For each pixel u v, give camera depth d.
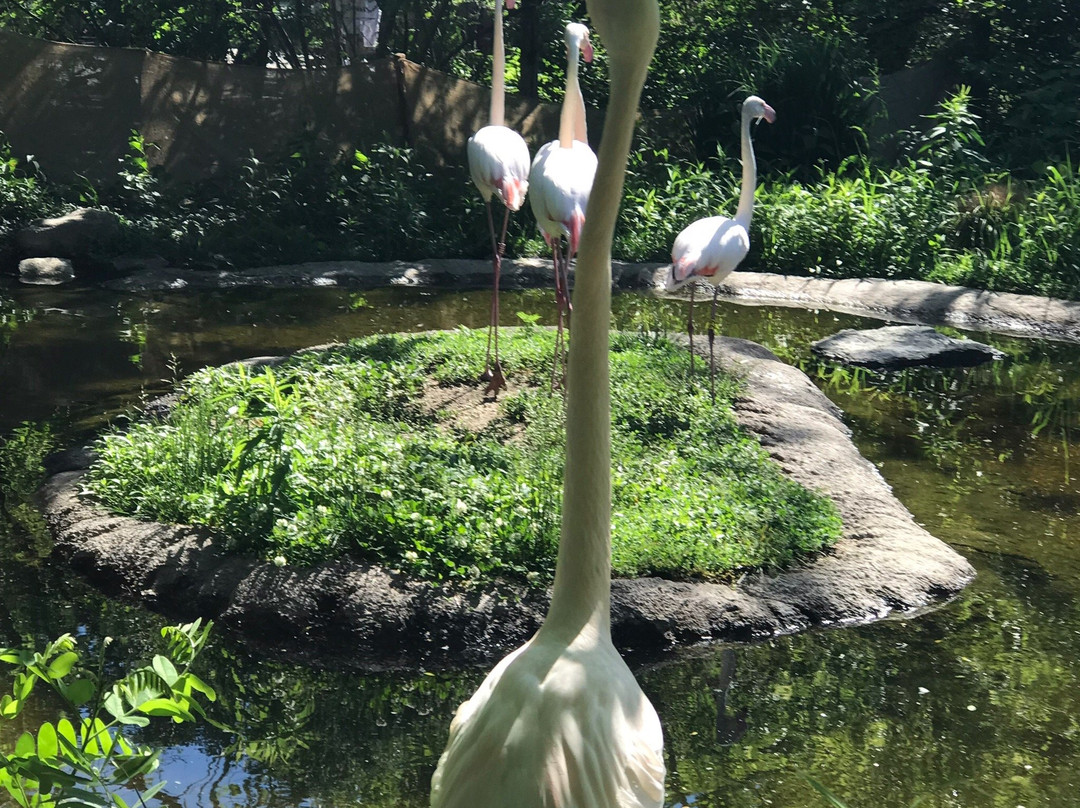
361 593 4.96
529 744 1.89
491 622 4.88
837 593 5.23
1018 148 14.89
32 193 13.34
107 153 14.35
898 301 11.26
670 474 6.09
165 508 5.66
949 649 4.89
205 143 14.67
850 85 15.25
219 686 4.60
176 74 14.53
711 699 4.52
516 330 8.84
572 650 2.03
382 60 14.98
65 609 5.09
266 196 13.94
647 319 10.62
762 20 18.98
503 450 6.25
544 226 7.19
